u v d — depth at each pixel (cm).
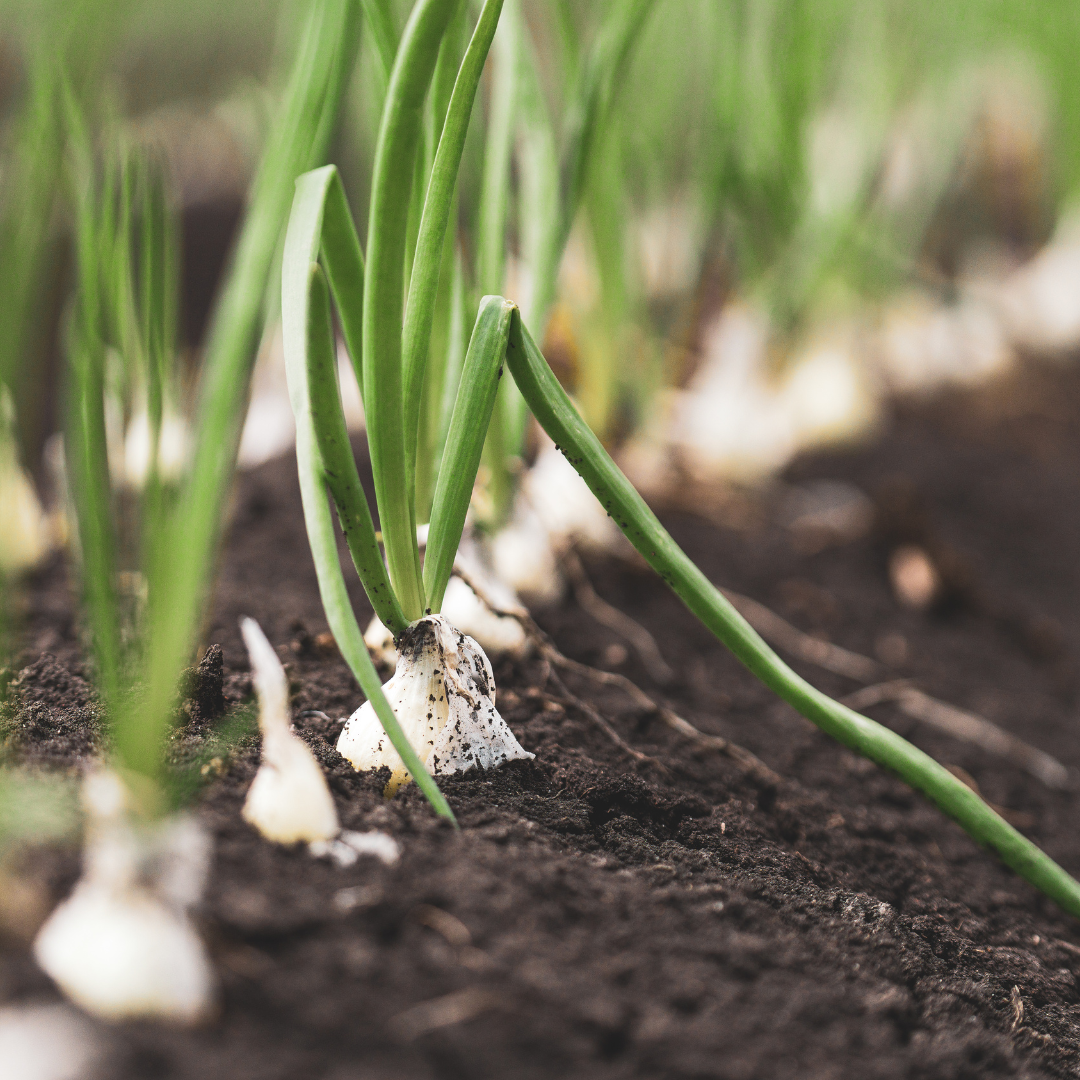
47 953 51
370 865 55
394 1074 51
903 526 115
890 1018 56
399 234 56
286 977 52
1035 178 221
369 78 69
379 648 65
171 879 51
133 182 63
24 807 53
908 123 155
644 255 116
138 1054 50
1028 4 176
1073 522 138
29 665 63
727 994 54
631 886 57
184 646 53
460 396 58
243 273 54
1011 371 179
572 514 88
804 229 127
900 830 68
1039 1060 57
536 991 53
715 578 106
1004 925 64
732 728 75
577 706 68
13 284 57
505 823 58
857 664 96
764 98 119
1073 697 98
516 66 69
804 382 147
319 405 55
